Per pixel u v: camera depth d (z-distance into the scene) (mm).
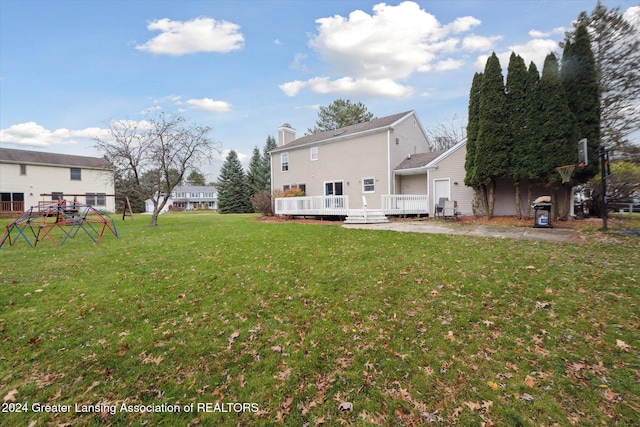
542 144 11641
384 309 3984
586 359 2816
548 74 11484
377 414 2299
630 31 13898
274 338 3396
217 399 2498
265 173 37281
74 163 27984
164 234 10961
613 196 13414
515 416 2219
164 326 3723
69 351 3199
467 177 14016
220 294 4676
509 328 3391
